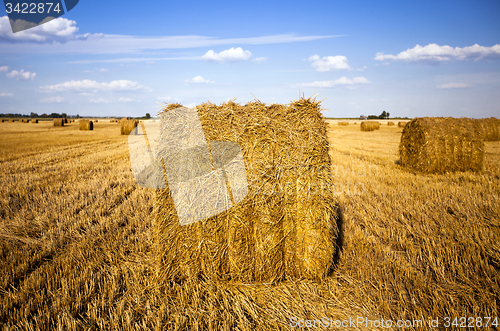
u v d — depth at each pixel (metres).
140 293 3.45
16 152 16.52
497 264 3.76
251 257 3.73
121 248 4.47
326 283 3.72
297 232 3.77
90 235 5.03
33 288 3.47
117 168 11.62
